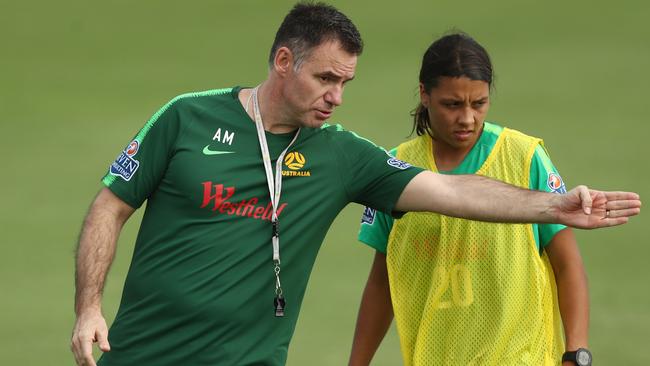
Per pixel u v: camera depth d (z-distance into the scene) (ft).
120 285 125.49
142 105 204.95
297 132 63.57
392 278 68.44
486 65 64.34
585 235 137.80
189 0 267.80
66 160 175.42
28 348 108.99
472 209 62.08
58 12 259.80
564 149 171.01
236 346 62.03
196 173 62.54
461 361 66.44
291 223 62.75
